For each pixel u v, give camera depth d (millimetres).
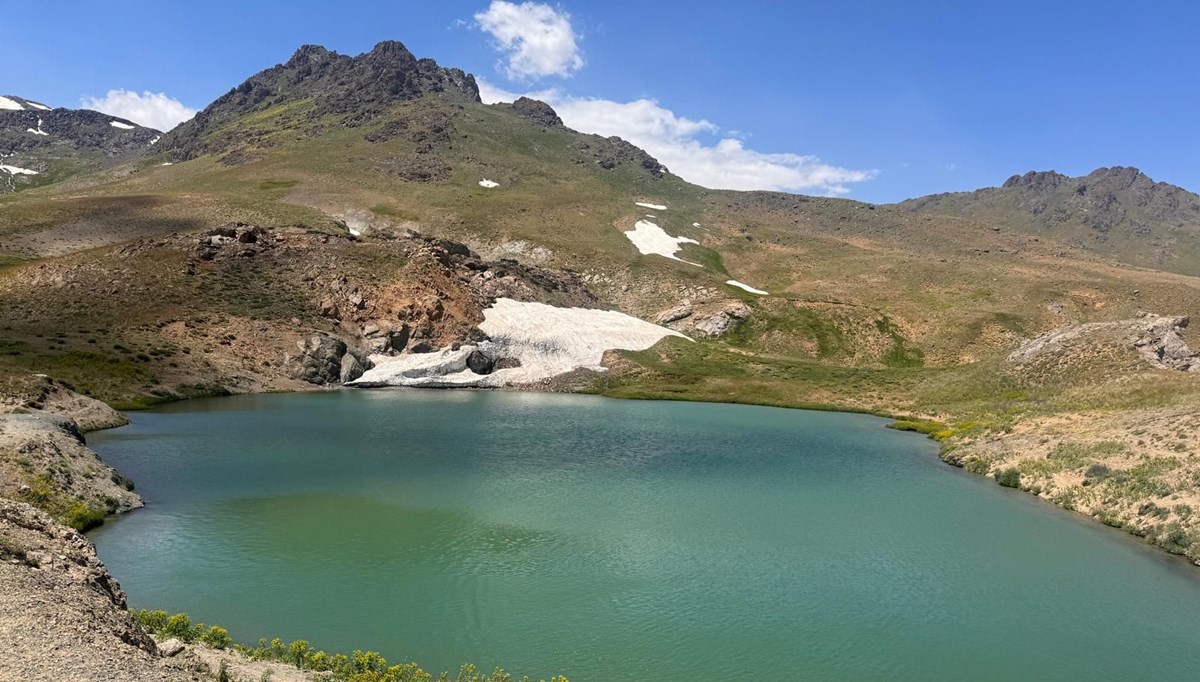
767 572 27188
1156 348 71062
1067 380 71375
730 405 80438
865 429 65688
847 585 26172
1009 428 55531
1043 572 28016
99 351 67688
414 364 87062
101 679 11242
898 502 38250
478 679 17859
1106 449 42969
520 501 35719
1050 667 20594
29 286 81500
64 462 32000
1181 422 42844
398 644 20344
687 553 28938
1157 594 26062
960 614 24000
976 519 35219
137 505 32688
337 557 27109
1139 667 20734
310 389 78375
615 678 19016
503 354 92688
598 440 54031
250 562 26312
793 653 20859
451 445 49938
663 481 41250
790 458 49906
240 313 85062
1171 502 33562
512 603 23484
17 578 13992
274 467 41406
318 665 17188
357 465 42562
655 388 87000
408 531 30422
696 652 20656
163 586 23828
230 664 16031
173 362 71000
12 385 48156
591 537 30453
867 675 19766
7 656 11148
